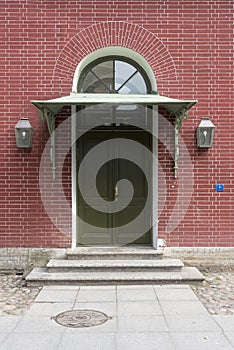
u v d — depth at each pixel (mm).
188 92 8227
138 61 8492
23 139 8031
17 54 8195
